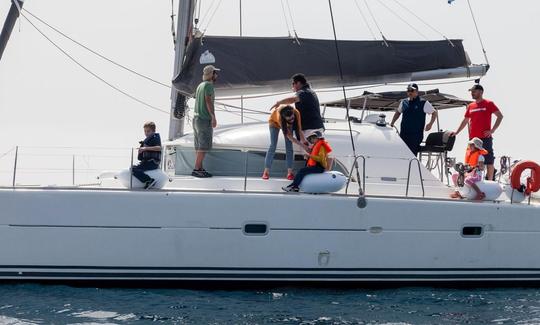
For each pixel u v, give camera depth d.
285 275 30.64
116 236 29.53
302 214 30.48
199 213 29.84
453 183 35.28
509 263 32.78
